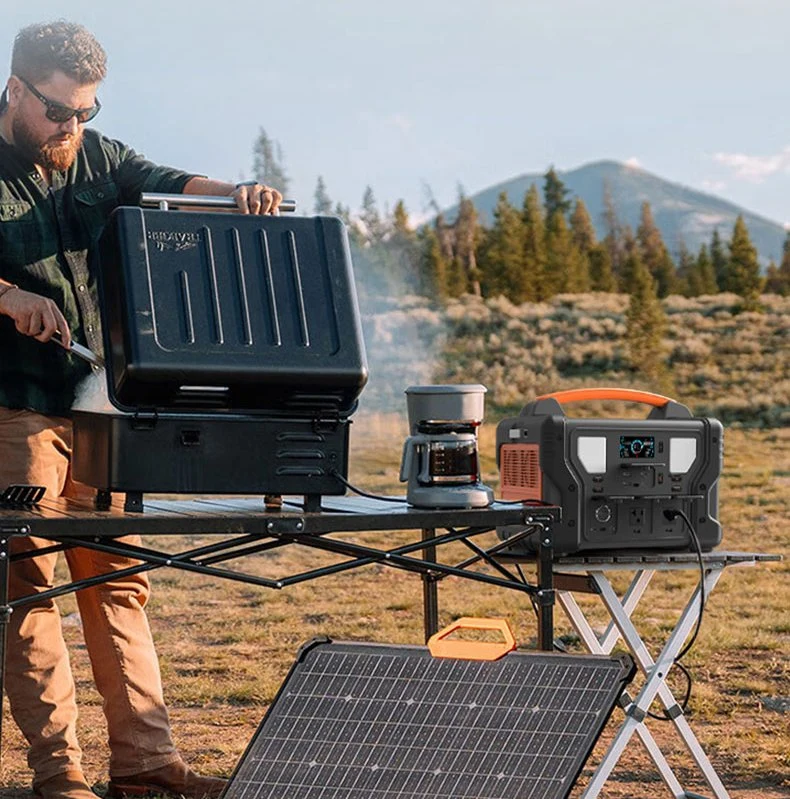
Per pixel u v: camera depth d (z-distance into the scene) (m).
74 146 4.33
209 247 3.67
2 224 4.29
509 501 4.22
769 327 45.72
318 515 3.63
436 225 70.81
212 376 3.51
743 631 8.47
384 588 10.75
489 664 3.61
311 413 3.66
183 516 3.50
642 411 35.56
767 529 15.07
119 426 3.55
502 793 3.38
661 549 4.38
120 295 3.55
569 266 60.78
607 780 4.98
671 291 72.88
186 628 8.88
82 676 7.21
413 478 3.91
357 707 3.61
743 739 5.64
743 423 33.84
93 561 4.55
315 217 3.82
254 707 6.48
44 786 4.36
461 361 42.50
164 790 4.56
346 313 3.70
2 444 4.34
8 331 4.30
